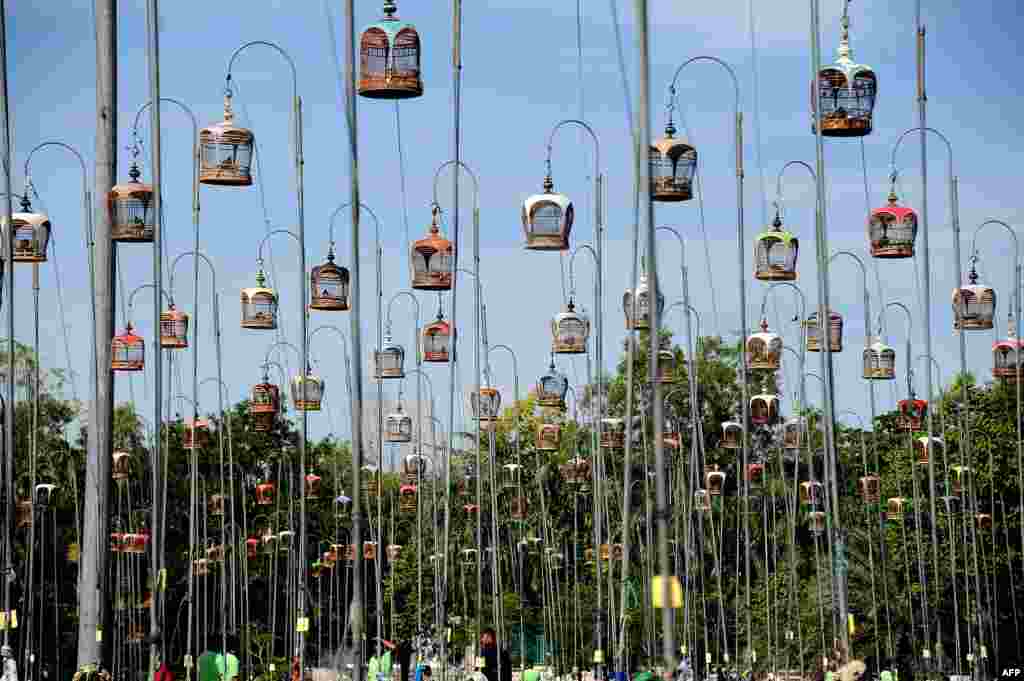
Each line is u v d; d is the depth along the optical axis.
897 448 82.56
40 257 35.97
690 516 56.22
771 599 85.88
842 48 34.25
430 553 90.00
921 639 78.06
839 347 48.81
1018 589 79.62
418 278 38.47
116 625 65.56
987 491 80.69
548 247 36.09
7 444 33.41
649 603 41.38
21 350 89.62
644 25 20.59
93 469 33.34
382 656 54.94
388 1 30.97
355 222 26.33
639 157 28.12
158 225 30.23
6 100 32.28
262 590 99.12
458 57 32.97
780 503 100.06
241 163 36.59
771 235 40.22
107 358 33.41
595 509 42.91
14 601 78.12
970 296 44.78
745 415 39.47
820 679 36.88
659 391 19.78
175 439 94.31
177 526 96.00
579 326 46.19
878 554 80.81
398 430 58.53
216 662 36.50
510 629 83.44
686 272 47.75
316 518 99.81
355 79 26.80
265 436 98.31
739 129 36.91
